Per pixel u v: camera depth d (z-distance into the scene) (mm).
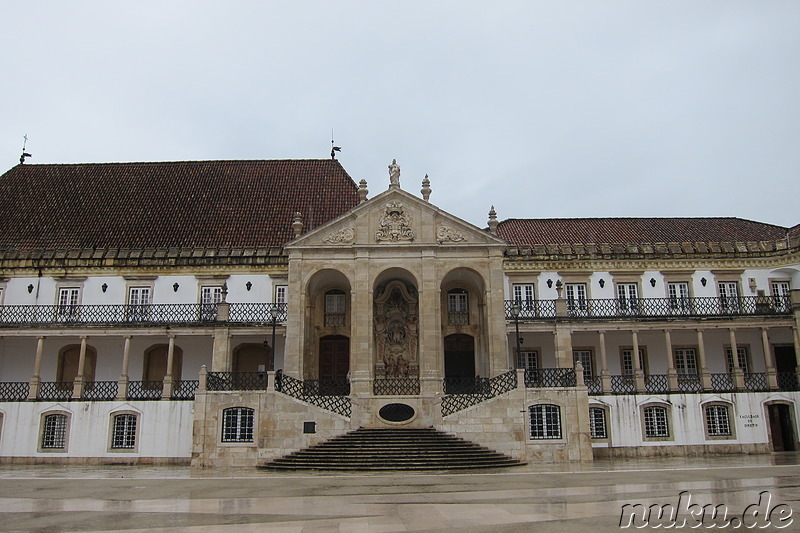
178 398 32625
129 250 36812
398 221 33250
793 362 37531
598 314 36688
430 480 21062
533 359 37406
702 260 37812
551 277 37875
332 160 45375
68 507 15859
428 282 32438
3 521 13812
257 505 15805
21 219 39500
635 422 33250
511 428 28000
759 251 37750
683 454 32969
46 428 32812
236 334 34750
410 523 13062
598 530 12172
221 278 36625
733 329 35781
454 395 29094
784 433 34688
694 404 33688
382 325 35938
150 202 40938
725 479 20328
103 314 35531
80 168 43844
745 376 35625
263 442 27891
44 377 36156
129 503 16484
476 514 14000
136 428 32219
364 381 31047
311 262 32938
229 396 28453
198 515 14352
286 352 31891
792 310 35531
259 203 41031
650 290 37656
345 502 16078
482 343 35500
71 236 38281
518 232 41938
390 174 34219
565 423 28266
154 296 36500
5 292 36406
